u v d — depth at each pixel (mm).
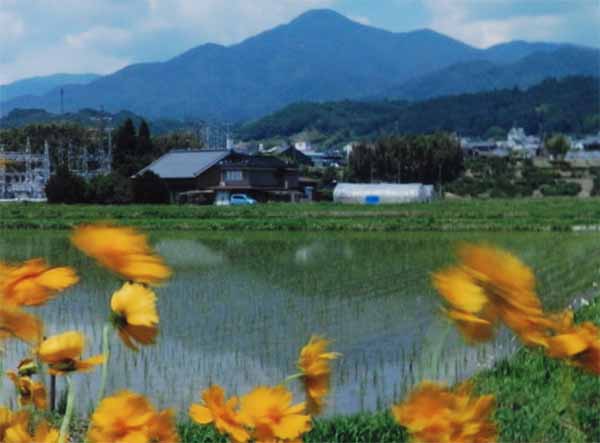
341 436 6730
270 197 69375
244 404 1772
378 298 17656
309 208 52156
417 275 21938
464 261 1298
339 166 115125
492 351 9891
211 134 123250
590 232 37781
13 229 39406
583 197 74062
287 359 11000
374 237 36188
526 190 86688
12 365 6934
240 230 40938
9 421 1828
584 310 13617
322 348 1868
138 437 1497
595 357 1370
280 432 1729
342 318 14898
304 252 29219
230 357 11133
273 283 20391
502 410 6871
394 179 90188
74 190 57969
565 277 21281
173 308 16109
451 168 89812
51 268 1499
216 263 25422
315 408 1831
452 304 1282
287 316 15102
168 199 61562
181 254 28516
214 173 67500
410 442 1433
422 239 34812
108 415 1522
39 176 64812
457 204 57625
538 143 131000
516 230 39594
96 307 15086
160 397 8680
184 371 10070
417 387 1435
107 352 1556
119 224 1434
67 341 1588
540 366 8773
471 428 1399
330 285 19969
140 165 76500
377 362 10789
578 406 5957
